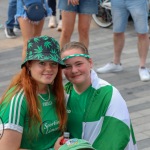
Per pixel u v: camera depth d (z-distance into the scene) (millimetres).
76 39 8516
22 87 2848
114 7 6680
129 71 7066
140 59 6824
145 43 6723
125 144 2916
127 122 2951
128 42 8375
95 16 9203
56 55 2881
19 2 6355
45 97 2928
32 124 2844
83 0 6477
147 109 5828
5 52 7965
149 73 6867
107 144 2904
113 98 2955
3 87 6578
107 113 2943
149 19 9180
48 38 2906
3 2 11062
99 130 2961
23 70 2900
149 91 6383
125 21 6762
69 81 3062
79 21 6648
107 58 7605
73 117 3035
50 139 2947
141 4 6504
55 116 2943
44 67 2875
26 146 2885
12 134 2779
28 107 2814
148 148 4898
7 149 2777
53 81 2980
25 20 6297
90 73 3057
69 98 3072
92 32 8938
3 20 9781
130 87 6523
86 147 2664
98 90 3006
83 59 2969
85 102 3016
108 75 6953
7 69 7254
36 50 2857
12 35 8594
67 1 6426
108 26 9086
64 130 3008
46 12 6516
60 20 8945
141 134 5188
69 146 2684
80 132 3018
